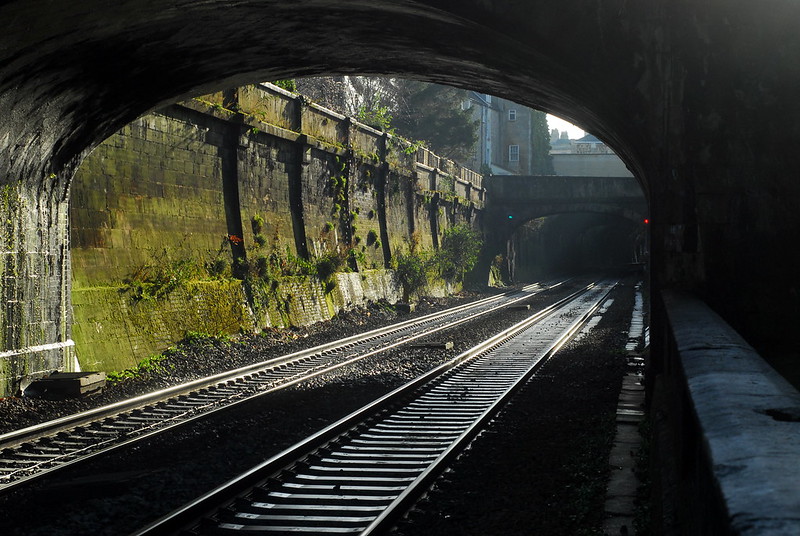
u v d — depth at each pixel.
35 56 8.74
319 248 26.56
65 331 13.39
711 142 9.48
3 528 6.07
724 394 2.82
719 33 9.38
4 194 11.59
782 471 1.83
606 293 45.25
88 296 14.91
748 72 9.39
